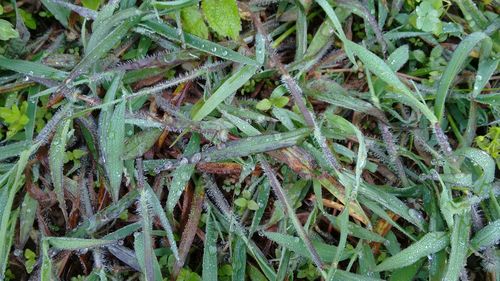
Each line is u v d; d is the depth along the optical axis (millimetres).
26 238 281
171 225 286
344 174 276
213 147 276
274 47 301
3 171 281
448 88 289
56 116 270
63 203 269
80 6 285
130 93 282
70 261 291
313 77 299
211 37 294
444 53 309
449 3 296
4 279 286
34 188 282
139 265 282
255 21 285
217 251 290
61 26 299
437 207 285
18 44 288
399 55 290
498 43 303
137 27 280
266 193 288
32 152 271
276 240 276
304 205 299
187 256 295
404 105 304
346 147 297
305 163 278
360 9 291
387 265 271
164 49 292
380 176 303
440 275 278
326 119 289
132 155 275
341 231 261
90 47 272
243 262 285
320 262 268
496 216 285
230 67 296
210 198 292
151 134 279
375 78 301
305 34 295
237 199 285
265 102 281
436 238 275
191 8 277
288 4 304
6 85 284
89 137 284
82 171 287
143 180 275
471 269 300
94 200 288
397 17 307
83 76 278
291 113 284
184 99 294
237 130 286
